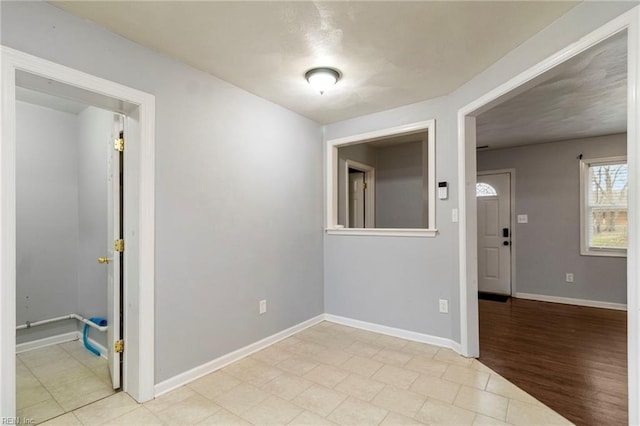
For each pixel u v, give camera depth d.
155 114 2.25
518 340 3.28
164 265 2.29
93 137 3.20
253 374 2.55
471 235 2.84
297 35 2.08
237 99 2.86
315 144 3.82
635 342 1.44
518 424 1.92
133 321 2.22
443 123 3.10
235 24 1.96
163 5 1.77
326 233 3.93
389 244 3.45
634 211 1.45
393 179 5.36
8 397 1.62
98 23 1.94
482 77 2.59
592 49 1.75
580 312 4.31
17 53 1.66
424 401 2.16
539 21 1.94
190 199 2.47
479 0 1.74
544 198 4.97
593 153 4.62
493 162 5.37
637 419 1.42
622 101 3.23
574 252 4.75
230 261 2.78
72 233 3.49
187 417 2.00
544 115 3.65
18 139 3.18
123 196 2.37
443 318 3.11
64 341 3.34
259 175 3.07
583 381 2.43
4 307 1.62
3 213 1.62
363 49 2.25
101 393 2.28
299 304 3.55
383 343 3.19
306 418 1.99
